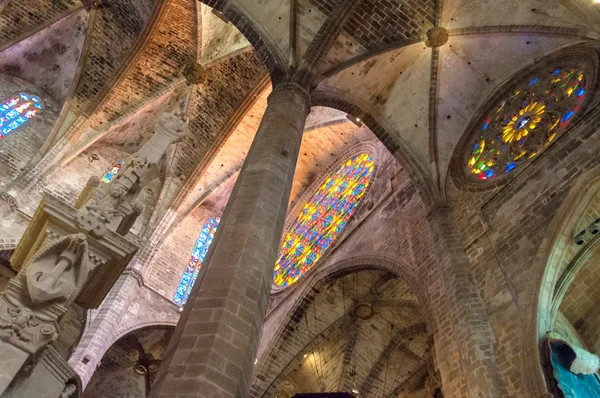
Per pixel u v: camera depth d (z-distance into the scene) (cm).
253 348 886
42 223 857
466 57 1914
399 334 2242
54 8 2738
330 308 2233
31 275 766
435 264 1650
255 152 1305
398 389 2234
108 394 2697
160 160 1038
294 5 1783
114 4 2717
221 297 906
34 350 731
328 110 2638
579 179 1341
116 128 2670
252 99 2639
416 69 1958
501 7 1778
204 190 2784
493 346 1276
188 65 2623
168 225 2598
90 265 848
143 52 2659
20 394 717
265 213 1114
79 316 904
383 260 1928
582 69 1571
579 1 1580
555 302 1281
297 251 2553
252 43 1798
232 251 1006
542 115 1630
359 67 1866
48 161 2414
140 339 2584
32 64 2792
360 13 1809
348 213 2391
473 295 1415
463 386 1256
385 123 1981
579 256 1318
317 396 1911
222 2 1869
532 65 1784
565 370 1170
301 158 2841
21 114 2611
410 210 1962
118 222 912
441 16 1869
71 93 2641
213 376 780
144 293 2358
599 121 1396
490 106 1880
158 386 780
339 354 2298
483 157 1767
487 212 1577
